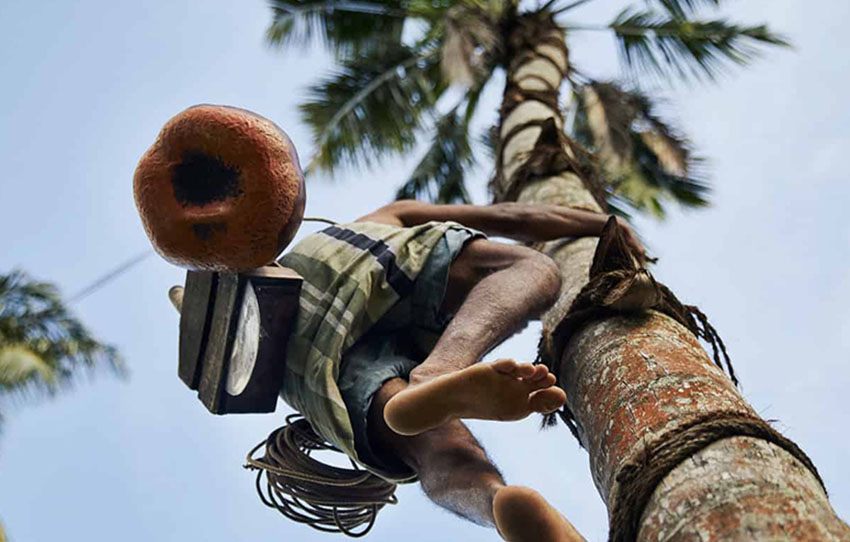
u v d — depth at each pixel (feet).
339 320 10.00
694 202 34.45
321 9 35.47
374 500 10.75
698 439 8.05
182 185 9.61
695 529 7.33
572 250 13.01
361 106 34.86
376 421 9.82
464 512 9.30
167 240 9.57
